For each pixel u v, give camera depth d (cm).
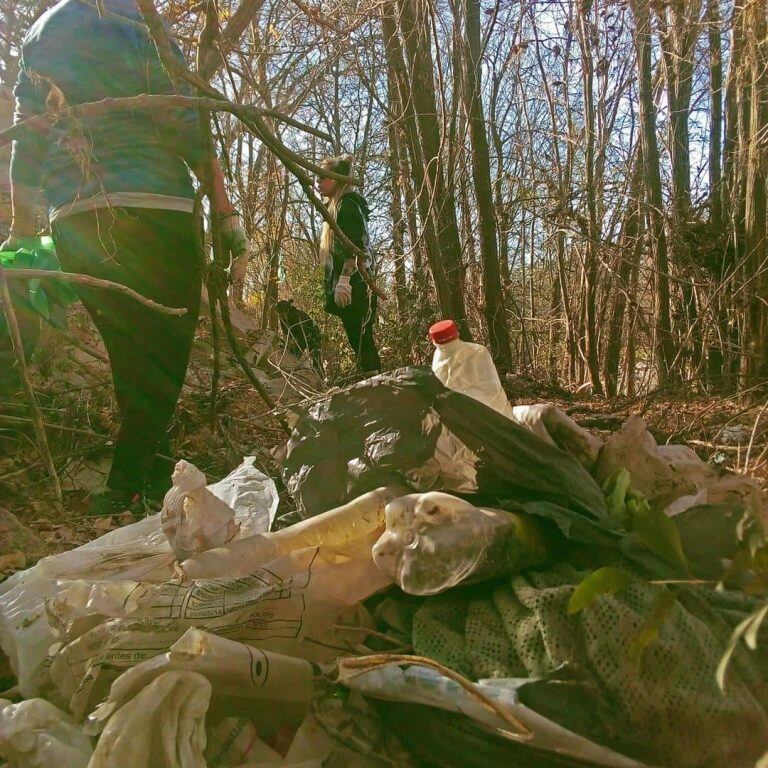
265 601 177
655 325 757
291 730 172
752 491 208
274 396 495
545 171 770
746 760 148
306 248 938
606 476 208
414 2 540
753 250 668
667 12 688
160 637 172
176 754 148
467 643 168
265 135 285
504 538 172
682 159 902
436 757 154
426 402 194
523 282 1044
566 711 149
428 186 557
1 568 260
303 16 535
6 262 333
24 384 205
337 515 190
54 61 296
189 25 468
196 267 319
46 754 156
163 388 320
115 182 301
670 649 152
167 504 204
